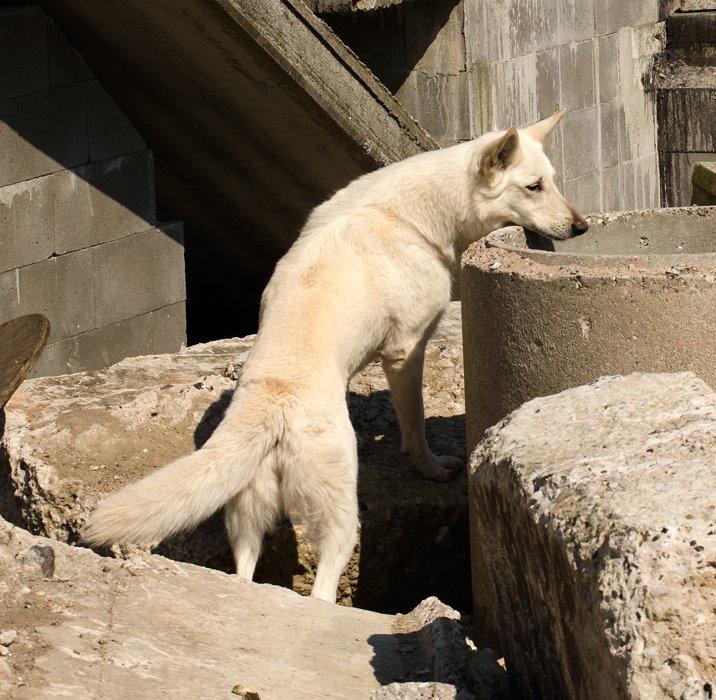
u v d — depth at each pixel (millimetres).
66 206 8086
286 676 3018
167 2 7043
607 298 3615
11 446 5141
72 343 8234
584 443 2594
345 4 9188
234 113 8281
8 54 7566
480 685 3018
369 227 5008
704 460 2389
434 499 5211
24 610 3051
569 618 2377
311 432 4352
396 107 8297
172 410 5562
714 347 3533
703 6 12320
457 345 6551
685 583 2066
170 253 8922
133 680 2756
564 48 10852
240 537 4441
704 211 4852
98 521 4086
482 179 5109
